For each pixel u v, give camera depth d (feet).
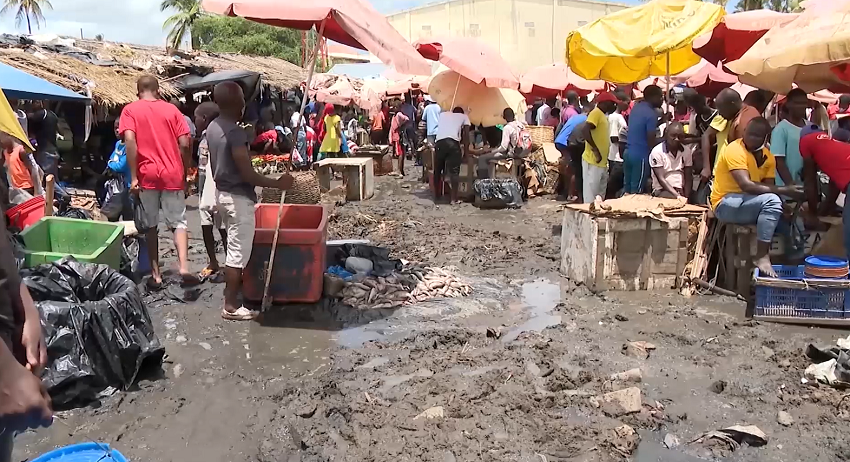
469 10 126.93
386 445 11.99
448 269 24.75
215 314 19.40
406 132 69.87
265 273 19.94
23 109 36.50
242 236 18.53
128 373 14.32
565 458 11.62
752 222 20.15
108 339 13.87
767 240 19.62
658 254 21.99
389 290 21.06
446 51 43.50
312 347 16.94
